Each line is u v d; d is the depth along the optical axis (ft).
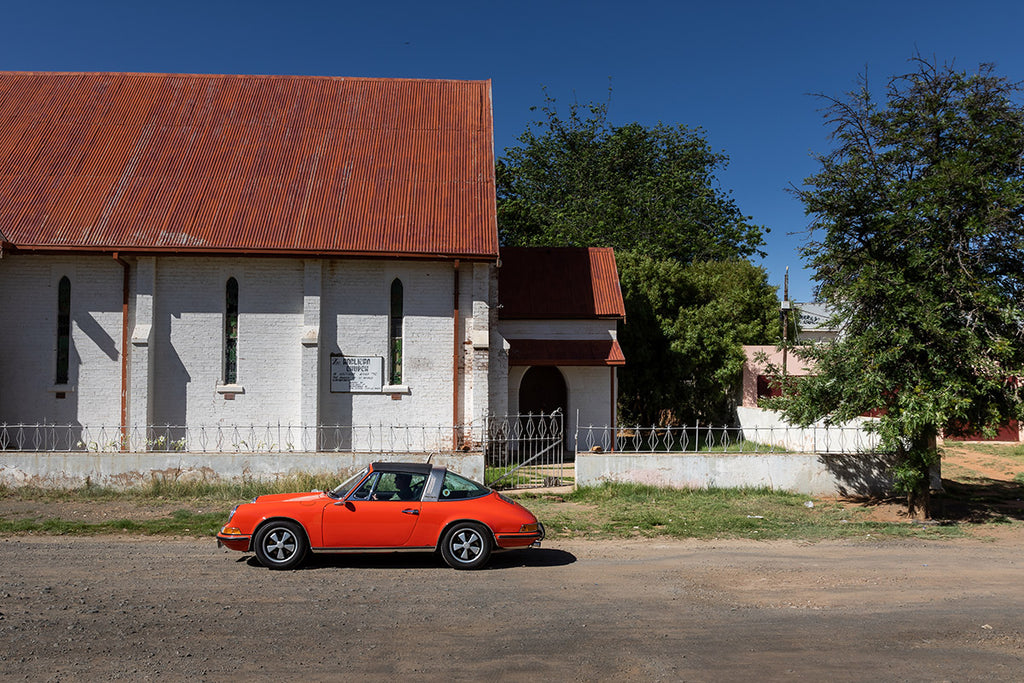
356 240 64.23
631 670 20.44
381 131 75.66
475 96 81.46
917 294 42.37
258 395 64.80
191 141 72.28
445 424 66.18
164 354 64.13
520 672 20.16
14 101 74.49
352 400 65.72
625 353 92.02
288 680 19.21
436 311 66.74
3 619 24.08
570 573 32.24
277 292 65.41
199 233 63.16
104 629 23.25
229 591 28.09
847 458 52.26
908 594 29.43
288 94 79.56
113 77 79.10
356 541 32.14
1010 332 43.24
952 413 41.83
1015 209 41.73
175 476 49.49
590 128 162.50
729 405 102.73
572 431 78.59
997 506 50.29
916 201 43.78
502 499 34.01
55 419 62.85
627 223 141.79
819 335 115.44
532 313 79.15
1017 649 22.84
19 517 41.86
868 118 47.26
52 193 65.00
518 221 133.08
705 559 35.32
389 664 20.58
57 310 63.26
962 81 45.50
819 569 33.45
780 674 20.31
